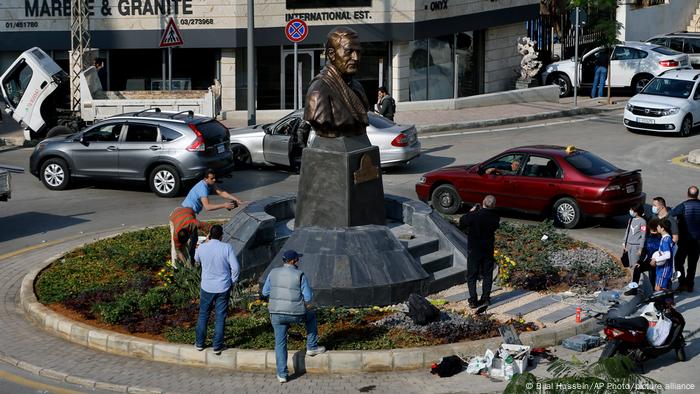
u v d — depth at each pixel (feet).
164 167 73.26
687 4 153.58
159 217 67.82
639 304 44.65
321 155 49.34
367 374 40.55
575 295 49.67
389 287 47.19
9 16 112.98
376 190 50.49
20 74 91.09
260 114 107.76
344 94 49.24
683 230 51.24
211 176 52.95
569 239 60.13
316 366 40.68
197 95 97.55
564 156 65.87
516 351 40.55
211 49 113.80
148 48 112.47
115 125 74.74
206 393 38.47
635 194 65.41
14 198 73.77
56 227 65.36
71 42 103.65
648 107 96.89
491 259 47.01
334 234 48.19
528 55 122.21
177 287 48.96
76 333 44.29
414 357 40.96
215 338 41.11
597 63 120.37
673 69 105.81
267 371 40.93
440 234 53.67
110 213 69.21
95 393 38.78
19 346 43.80
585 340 43.16
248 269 50.52
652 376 40.16
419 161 86.12
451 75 120.47
